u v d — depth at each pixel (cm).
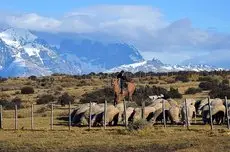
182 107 6788
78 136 5725
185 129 6050
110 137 5597
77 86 16162
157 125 6631
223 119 6725
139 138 5503
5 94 13938
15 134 5997
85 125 6906
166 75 18850
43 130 6278
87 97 11300
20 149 5141
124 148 5044
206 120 6750
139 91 10806
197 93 11706
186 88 13025
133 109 6906
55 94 13338
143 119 6344
